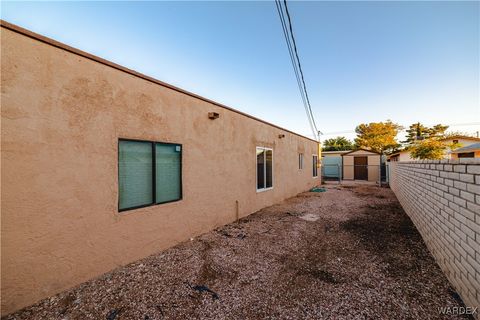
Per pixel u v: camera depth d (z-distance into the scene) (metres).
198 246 4.01
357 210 6.97
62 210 2.53
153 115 3.66
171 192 4.03
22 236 2.22
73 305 2.32
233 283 2.78
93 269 2.82
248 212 6.49
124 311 2.25
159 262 3.34
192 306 2.34
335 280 2.82
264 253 3.70
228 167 5.62
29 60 2.29
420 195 4.50
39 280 2.34
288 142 9.62
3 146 2.10
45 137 2.39
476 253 2.07
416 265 3.19
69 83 2.61
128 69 3.27
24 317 2.13
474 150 13.27
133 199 3.37
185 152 4.30
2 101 2.10
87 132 2.78
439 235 3.15
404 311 2.18
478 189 2.06
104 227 2.95
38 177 2.33
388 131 28.83
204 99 4.80
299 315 2.17
